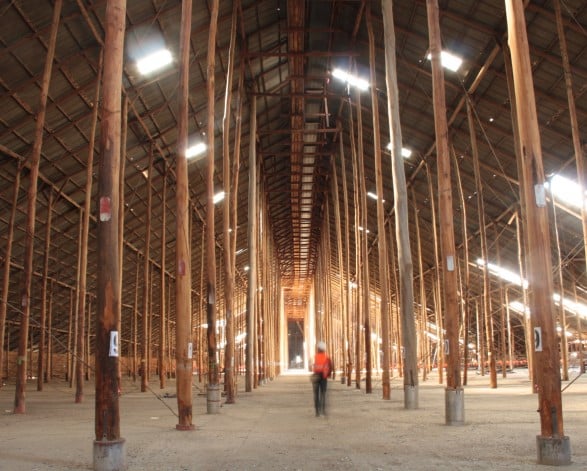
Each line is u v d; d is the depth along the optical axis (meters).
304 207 45.34
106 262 6.72
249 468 6.43
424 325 33.81
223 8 19.52
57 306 29.75
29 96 17.12
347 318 28.58
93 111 17.28
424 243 36.03
